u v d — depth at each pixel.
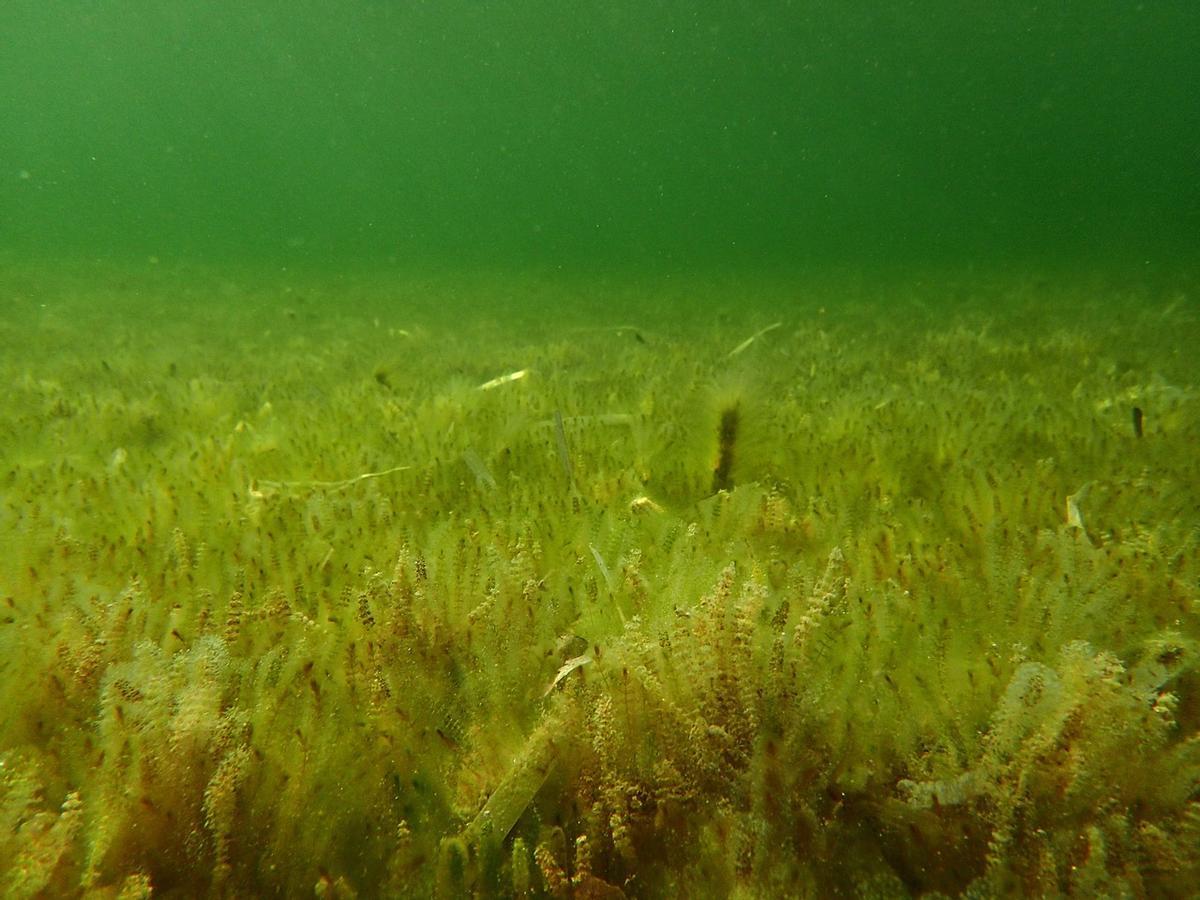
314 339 10.51
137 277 21.86
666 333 10.78
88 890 1.35
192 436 4.27
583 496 3.12
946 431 4.04
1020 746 1.53
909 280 20.31
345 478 3.61
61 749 1.65
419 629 2.03
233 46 97.69
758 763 1.51
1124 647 1.91
